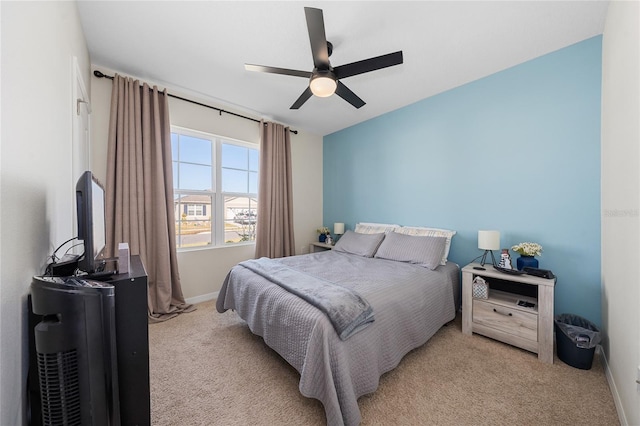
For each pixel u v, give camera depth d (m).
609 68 1.72
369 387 1.42
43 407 0.71
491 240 2.27
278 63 2.37
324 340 1.32
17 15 0.80
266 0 1.65
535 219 2.30
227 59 2.32
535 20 1.82
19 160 0.80
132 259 1.40
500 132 2.50
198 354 1.97
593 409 1.43
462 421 1.34
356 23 1.84
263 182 3.62
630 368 1.26
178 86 2.83
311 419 1.36
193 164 3.16
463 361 1.87
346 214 4.19
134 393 0.97
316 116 3.70
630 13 1.32
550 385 1.61
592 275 2.02
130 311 0.96
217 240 3.35
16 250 0.77
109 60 2.33
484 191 2.63
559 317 2.07
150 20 1.83
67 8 1.43
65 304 0.71
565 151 2.14
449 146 2.89
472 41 2.04
